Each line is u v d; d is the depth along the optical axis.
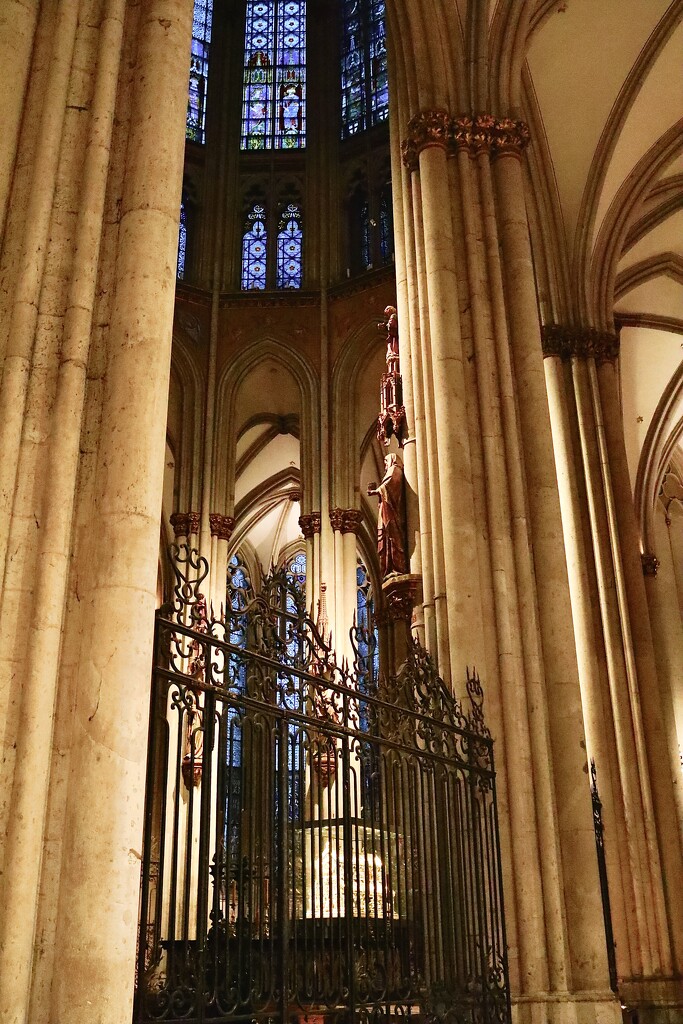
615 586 18.55
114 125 6.93
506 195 12.91
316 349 24.30
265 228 25.88
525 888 9.72
